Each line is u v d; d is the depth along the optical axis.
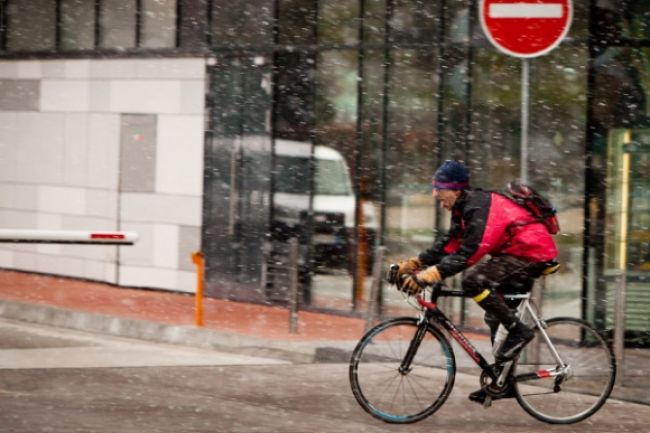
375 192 38.41
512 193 22.59
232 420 22.92
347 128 38.97
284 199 40.66
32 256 47.91
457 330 23.08
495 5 26.02
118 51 44.78
